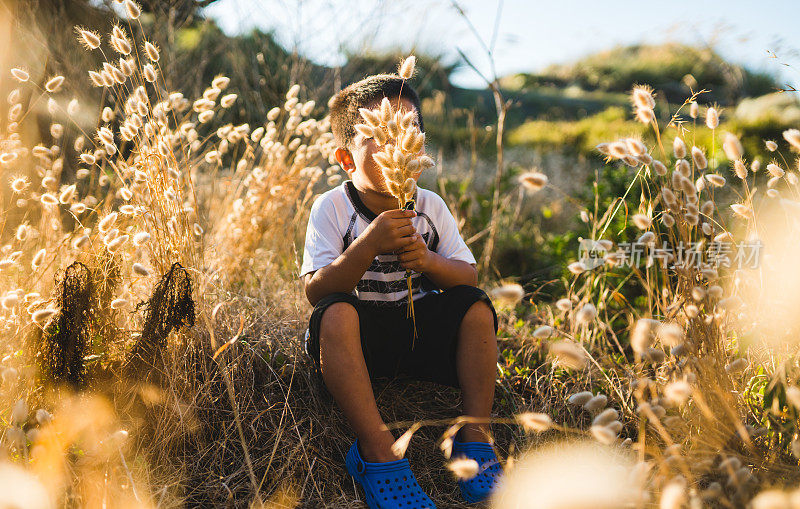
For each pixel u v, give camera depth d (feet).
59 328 4.64
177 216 5.63
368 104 5.40
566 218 13.76
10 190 7.06
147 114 5.36
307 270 5.34
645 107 4.70
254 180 8.48
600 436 3.46
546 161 21.94
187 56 14.24
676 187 4.32
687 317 4.66
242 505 4.49
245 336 6.09
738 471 3.59
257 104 14.87
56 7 12.36
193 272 5.54
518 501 4.03
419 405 5.80
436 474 5.08
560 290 9.57
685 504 3.65
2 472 3.39
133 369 4.75
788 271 4.60
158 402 4.83
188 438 4.99
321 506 4.59
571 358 3.71
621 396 5.15
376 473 4.54
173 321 4.86
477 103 36.52
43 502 3.34
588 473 3.63
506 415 5.74
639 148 4.45
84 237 4.79
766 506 2.64
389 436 4.66
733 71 30.78
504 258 10.98
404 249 5.01
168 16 14.07
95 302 4.83
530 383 6.17
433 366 5.32
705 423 4.35
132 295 5.88
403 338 5.29
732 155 4.59
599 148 4.53
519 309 8.55
